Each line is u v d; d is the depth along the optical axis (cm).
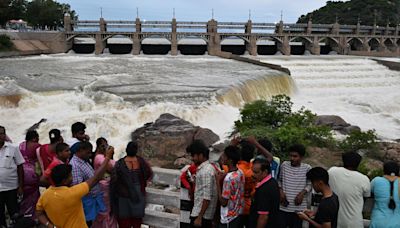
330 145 2069
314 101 4206
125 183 724
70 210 626
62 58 6203
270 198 663
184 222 789
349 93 4744
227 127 2881
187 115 2895
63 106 3075
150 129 2431
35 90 3247
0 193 871
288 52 7925
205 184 703
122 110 2947
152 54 7525
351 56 7500
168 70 4828
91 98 3198
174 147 2295
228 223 700
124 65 5334
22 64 5147
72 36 7162
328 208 635
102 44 7200
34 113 2975
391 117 3600
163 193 811
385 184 680
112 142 2592
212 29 7562
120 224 746
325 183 648
